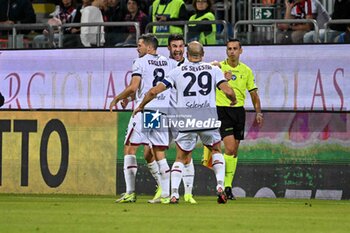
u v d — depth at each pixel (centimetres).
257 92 4619
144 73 4094
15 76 5038
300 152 4694
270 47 4728
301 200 4547
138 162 4869
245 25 4938
